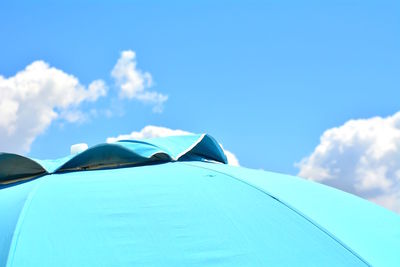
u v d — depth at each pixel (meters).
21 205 7.81
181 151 12.00
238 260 6.75
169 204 8.07
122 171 10.30
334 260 6.96
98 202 8.03
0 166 10.15
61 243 6.74
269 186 9.44
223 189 8.90
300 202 8.77
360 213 9.10
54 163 11.11
